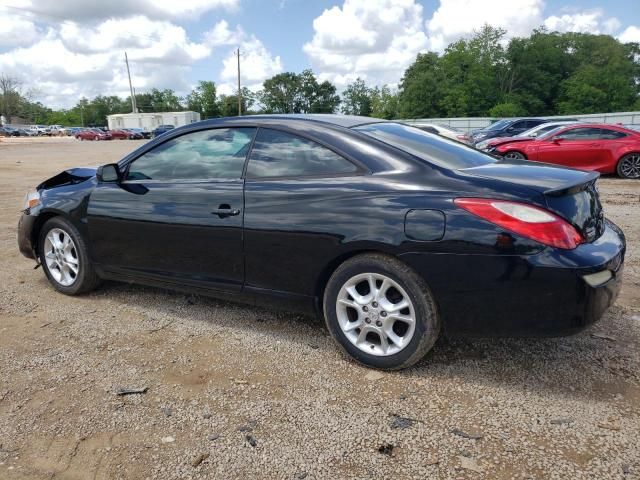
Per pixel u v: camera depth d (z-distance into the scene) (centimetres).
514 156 1309
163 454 242
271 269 338
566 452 237
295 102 11581
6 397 290
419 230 284
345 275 312
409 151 316
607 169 1235
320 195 316
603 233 305
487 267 272
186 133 387
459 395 285
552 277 262
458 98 6938
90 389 297
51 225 447
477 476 224
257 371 315
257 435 254
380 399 283
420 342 295
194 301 435
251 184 345
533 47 7050
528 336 276
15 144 4069
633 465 228
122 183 409
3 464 237
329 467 232
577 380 298
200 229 361
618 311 394
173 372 315
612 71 6662
